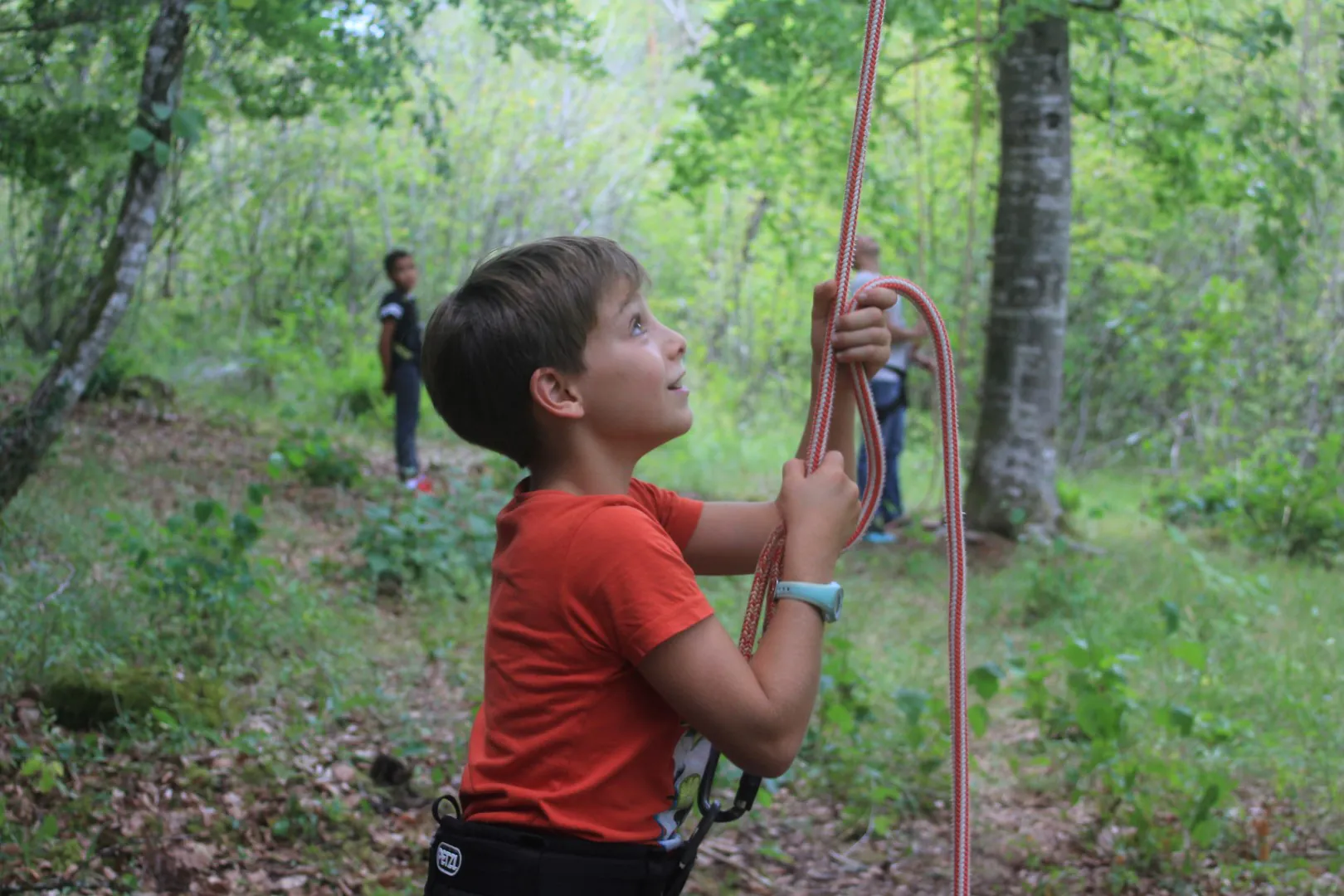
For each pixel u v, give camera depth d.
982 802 5.11
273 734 5.04
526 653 1.81
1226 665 6.59
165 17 6.00
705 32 21.98
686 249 20.31
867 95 1.90
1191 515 11.26
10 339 11.62
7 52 7.57
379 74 9.16
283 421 12.21
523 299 1.84
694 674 1.71
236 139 15.12
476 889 1.79
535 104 18.42
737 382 18.62
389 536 7.34
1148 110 10.14
